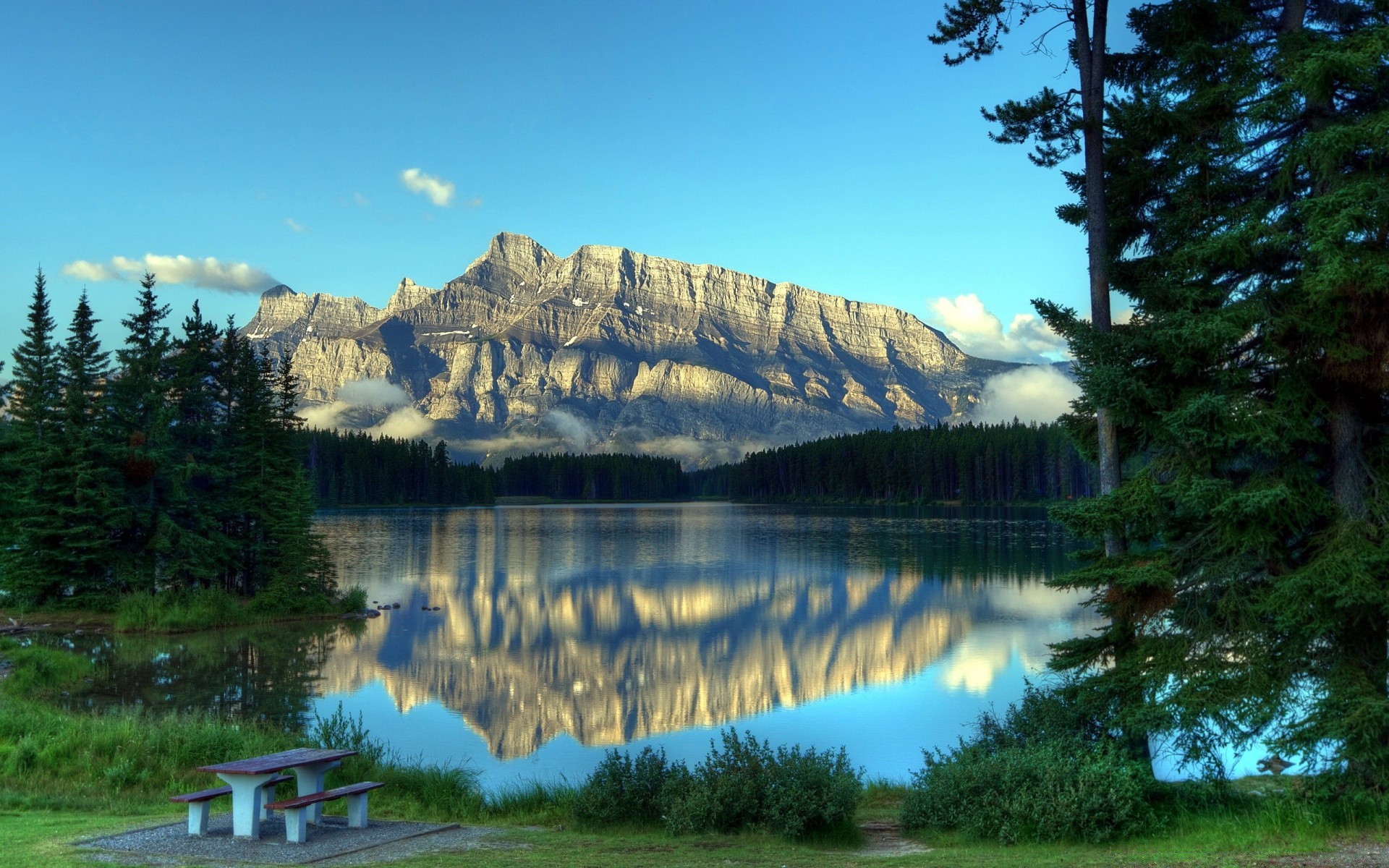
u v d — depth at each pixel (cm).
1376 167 1355
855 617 5059
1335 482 1390
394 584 6831
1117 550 1527
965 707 3045
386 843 1192
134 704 2962
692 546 10588
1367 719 1216
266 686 3366
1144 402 1453
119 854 1088
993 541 10356
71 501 4922
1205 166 1442
